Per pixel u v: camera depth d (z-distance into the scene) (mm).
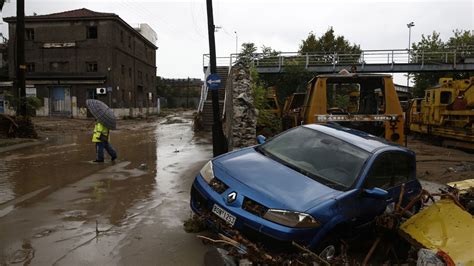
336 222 4512
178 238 5312
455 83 18922
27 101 17453
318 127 6441
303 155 5699
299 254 4164
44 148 14609
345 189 4926
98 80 37062
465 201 5645
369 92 10203
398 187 5750
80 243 5047
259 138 6797
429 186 9156
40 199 7109
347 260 4422
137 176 9344
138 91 48062
